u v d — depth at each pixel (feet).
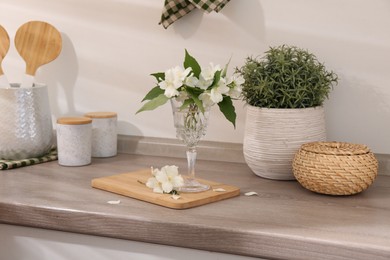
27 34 6.87
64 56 7.19
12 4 7.25
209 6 6.32
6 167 6.26
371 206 5.20
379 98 6.17
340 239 4.41
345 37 6.17
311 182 5.38
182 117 5.41
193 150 5.60
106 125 6.74
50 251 5.32
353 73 6.20
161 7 6.73
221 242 4.66
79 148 6.39
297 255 4.48
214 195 5.30
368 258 4.30
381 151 6.25
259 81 5.67
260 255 4.58
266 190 5.65
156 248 4.97
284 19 6.33
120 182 5.68
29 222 5.23
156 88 5.57
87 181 5.90
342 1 6.12
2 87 6.53
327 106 6.33
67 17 7.09
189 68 5.20
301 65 5.77
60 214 5.11
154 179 5.39
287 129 5.67
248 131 5.92
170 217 4.87
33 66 6.84
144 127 7.06
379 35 6.07
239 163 6.59
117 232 4.96
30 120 6.44
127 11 6.86
